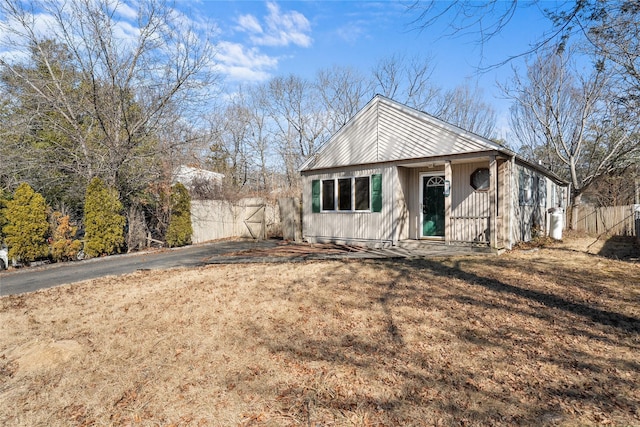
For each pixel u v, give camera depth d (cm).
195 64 1362
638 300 532
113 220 1134
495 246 914
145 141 1354
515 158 995
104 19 1197
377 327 455
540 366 347
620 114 1212
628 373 330
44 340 427
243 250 1179
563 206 2005
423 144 1030
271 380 333
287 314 510
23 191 956
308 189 1335
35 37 1144
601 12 485
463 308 515
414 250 1005
